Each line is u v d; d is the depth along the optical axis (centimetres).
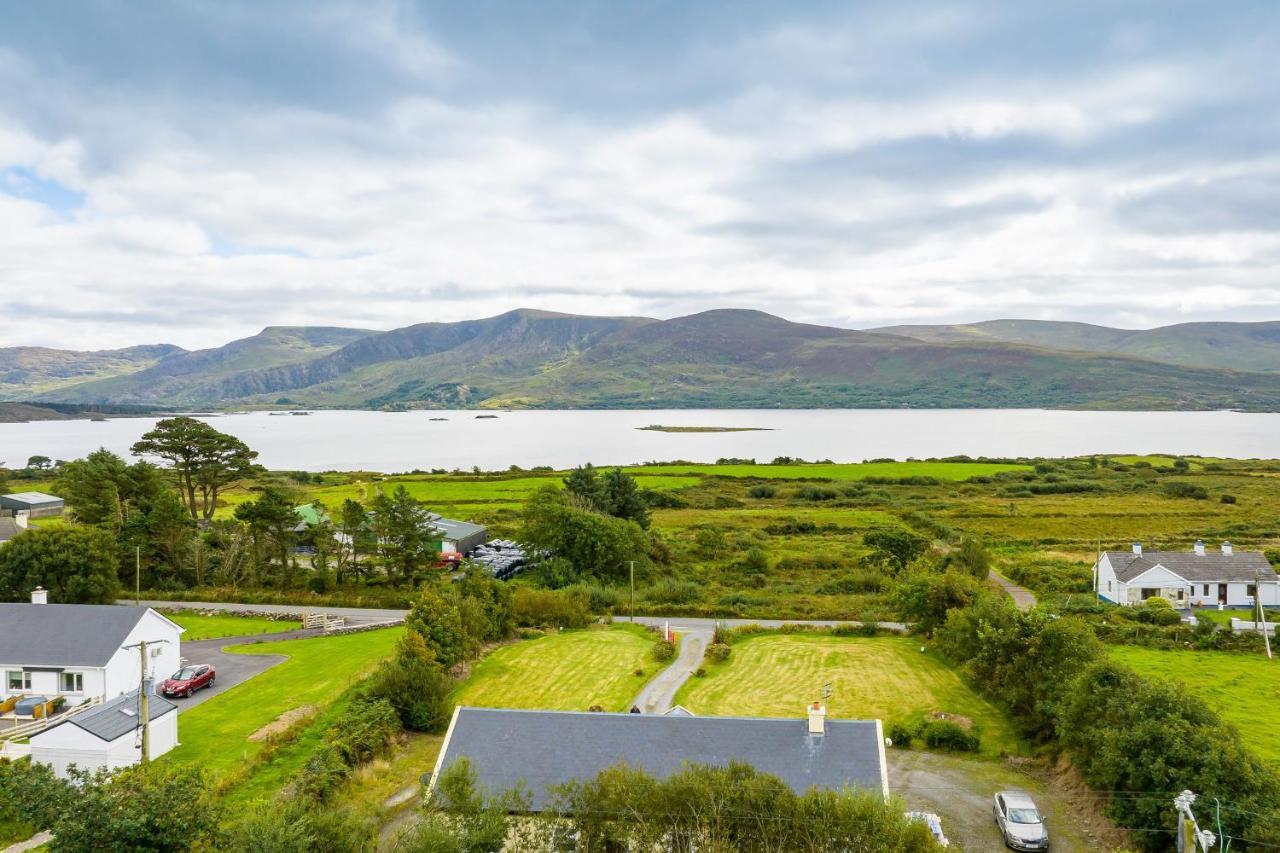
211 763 4403
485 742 3872
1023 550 12056
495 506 15138
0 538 10631
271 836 2847
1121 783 3878
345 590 8831
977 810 4156
